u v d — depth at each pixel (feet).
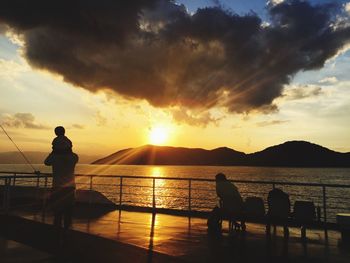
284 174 533.14
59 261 18.71
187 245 24.54
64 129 21.91
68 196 21.13
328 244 25.44
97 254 20.76
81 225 31.73
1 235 25.44
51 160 21.06
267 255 22.21
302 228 27.55
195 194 222.89
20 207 40.42
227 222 34.86
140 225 32.14
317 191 218.79
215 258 21.26
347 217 26.58
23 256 19.04
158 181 416.05
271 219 27.37
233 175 478.18
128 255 20.81
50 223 30.50
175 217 37.40
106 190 249.96
